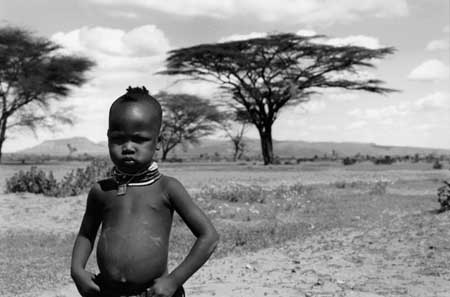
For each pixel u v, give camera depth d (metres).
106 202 2.70
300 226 13.09
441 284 7.29
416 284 7.30
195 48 47.75
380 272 8.09
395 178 32.03
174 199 2.67
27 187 20.11
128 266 2.58
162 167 52.06
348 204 17.66
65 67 50.50
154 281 2.62
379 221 13.47
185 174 37.47
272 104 53.12
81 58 51.75
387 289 7.01
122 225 2.63
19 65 50.16
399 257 9.09
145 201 2.65
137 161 2.58
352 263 8.80
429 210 14.91
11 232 12.75
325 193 21.84
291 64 49.34
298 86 50.78
